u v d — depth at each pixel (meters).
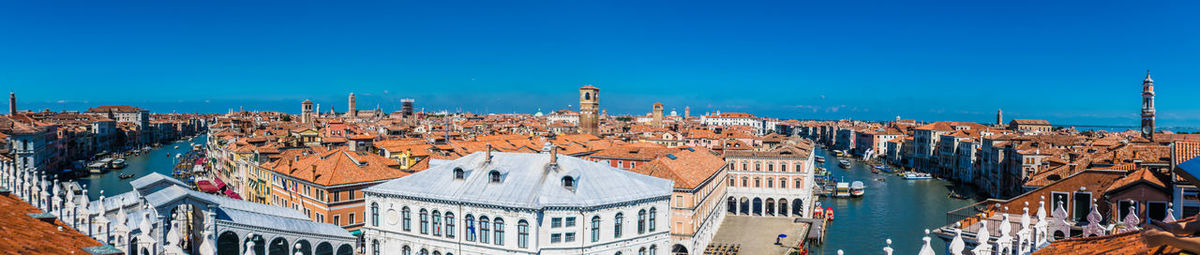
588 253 64.12
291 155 118.38
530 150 151.88
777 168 121.94
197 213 65.31
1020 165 137.38
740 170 123.75
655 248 69.38
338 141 169.12
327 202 88.06
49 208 38.12
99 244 25.02
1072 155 106.50
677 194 87.50
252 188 117.38
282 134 192.00
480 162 71.19
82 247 23.25
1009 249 27.44
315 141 177.88
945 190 168.88
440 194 66.56
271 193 106.94
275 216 70.81
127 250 29.08
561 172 68.12
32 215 26.94
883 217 127.00
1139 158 69.62
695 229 89.06
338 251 72.75
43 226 24.72
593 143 167.88
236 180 133.50
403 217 68.62
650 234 68.62
